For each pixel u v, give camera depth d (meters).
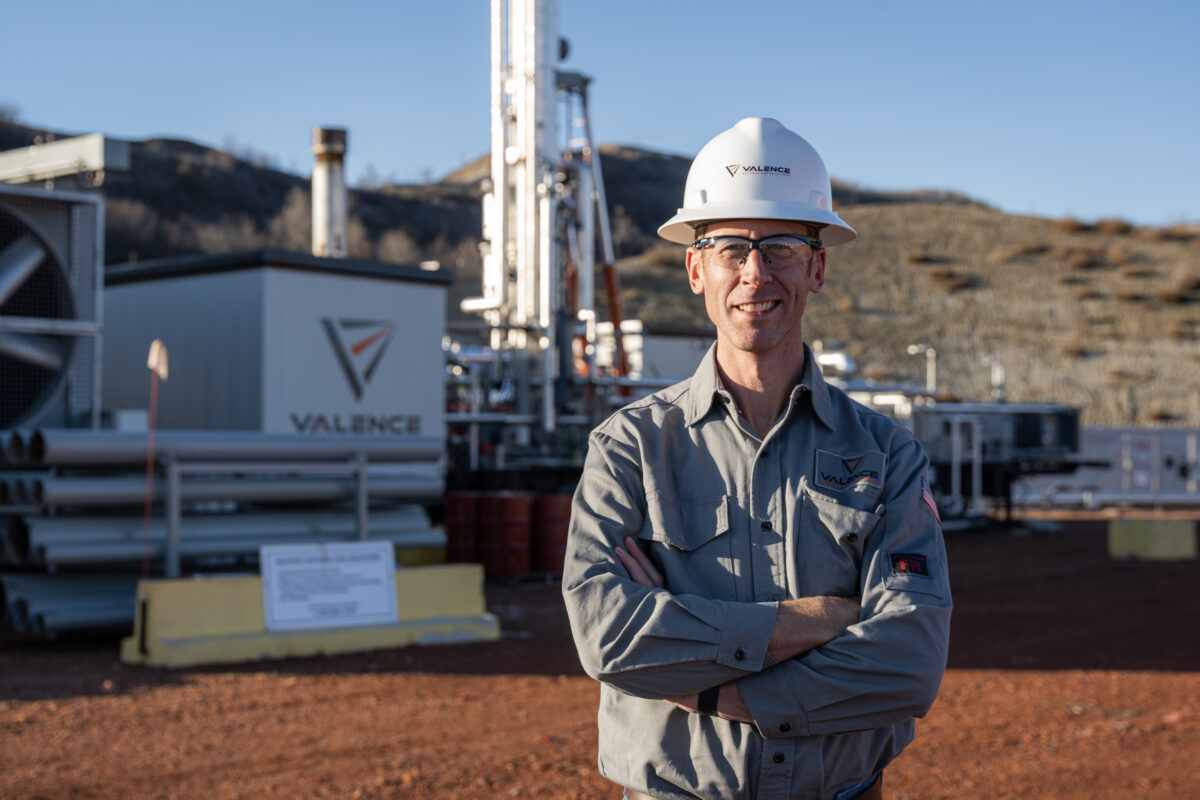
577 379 24.59
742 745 2.40
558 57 25.12
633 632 2.39
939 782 7.12
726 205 2.53
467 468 23.66
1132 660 11.68
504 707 9.13
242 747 7.76
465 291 90.31
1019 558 23.98
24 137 111.50
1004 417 33.97
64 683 10.05
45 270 17.12
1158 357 85.94
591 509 2.57
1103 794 6.88
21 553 12.20
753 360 2.57
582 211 27.06
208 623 11.39
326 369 20.56
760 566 2.49
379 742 7.92
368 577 12.35
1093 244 119.62
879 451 2.56
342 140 27.23
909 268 112.94
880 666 2.34
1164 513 39.75
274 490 13.21
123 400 22.41
